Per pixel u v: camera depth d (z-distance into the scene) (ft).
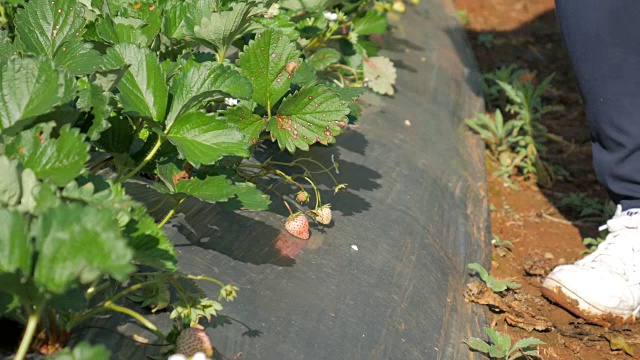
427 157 8.03
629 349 7.06
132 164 6.23
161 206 6.42
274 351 5.96
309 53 8.09
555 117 10.16
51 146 5.62
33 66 5.75
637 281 7.20
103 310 5.75
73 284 5.31
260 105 6.68
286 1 7.54
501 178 8.89
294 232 6.59
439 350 6.52
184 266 6.17
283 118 6.57
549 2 14.51
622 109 7.02
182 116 6.05
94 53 6.24
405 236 7.06
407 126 8.26
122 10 6.70
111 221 5.31
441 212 7.59
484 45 12.47
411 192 7.50
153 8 6.75
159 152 6.24
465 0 14.38
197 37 6.58
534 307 7.32
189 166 6.23
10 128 5.61
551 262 7.92
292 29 7.23
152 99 6.08
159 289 5.83
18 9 6.30
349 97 6.91
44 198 5.44
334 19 7.90
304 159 7.02
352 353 6.13
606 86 7.03
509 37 12.91
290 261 6.44
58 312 5.66
